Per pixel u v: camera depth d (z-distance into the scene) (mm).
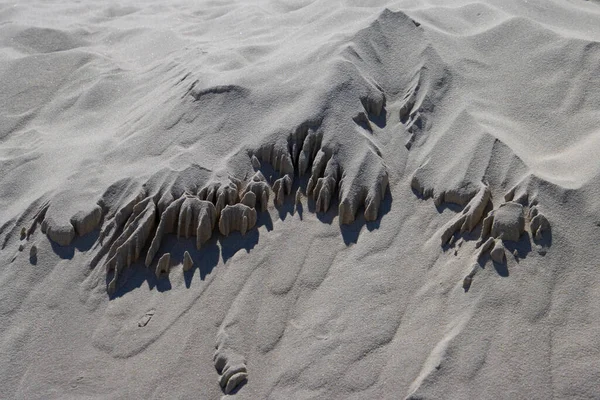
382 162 2998
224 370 2498
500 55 3465
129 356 2635
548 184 2678
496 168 2809
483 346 2336
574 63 3297
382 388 2332
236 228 2967
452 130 3037
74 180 3273
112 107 4008
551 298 2439
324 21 3994
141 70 4324
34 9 5605
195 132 3303
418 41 3479
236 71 3535
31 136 3953
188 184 3053
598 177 2691
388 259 2719
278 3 4934
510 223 2588
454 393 2240
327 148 3043
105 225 3068
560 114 3113
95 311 2832
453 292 2527
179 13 5324
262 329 2609
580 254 2539
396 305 2561
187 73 3785
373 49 3473
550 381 2238
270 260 2832
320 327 2559
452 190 2807
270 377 2463
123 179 3172
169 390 2494
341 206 2883
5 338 2783
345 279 2697
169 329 2688
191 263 2879
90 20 5363
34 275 3010
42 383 2596
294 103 3225
